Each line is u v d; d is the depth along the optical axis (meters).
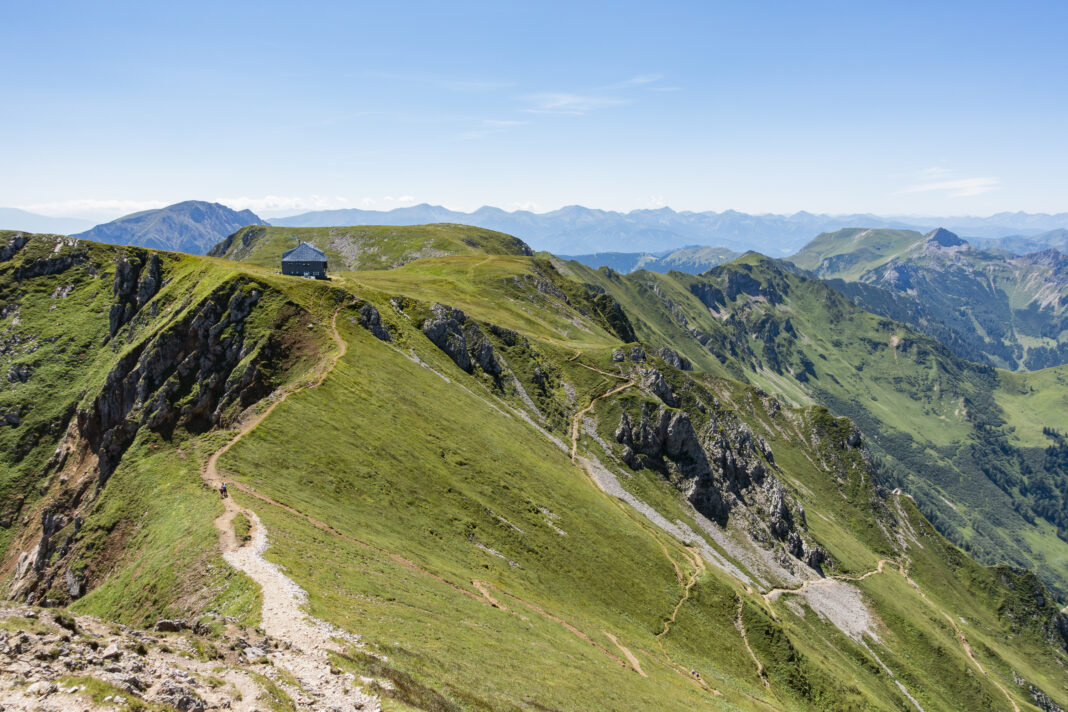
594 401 173.00
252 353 106.69
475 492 97.00
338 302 131.00
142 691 26.03
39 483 111.75
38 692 23.61
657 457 162.12
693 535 142.88
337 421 92.81
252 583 46.56
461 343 156.88
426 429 106.00
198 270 140.50
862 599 166.12
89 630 31.34
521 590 78.81
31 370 136.00
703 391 197.00
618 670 66.88
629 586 101.12
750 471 181.62
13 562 98.12
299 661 35.44
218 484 70.00
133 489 79.25
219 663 31.75
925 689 142.50
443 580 67.00
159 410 99.19
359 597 50.72
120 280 150.38
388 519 77.25
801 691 103.00
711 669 91.50
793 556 166.62
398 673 37.66
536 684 49.03
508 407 150.00
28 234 170.88
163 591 50.59
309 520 66.12
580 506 115.94
